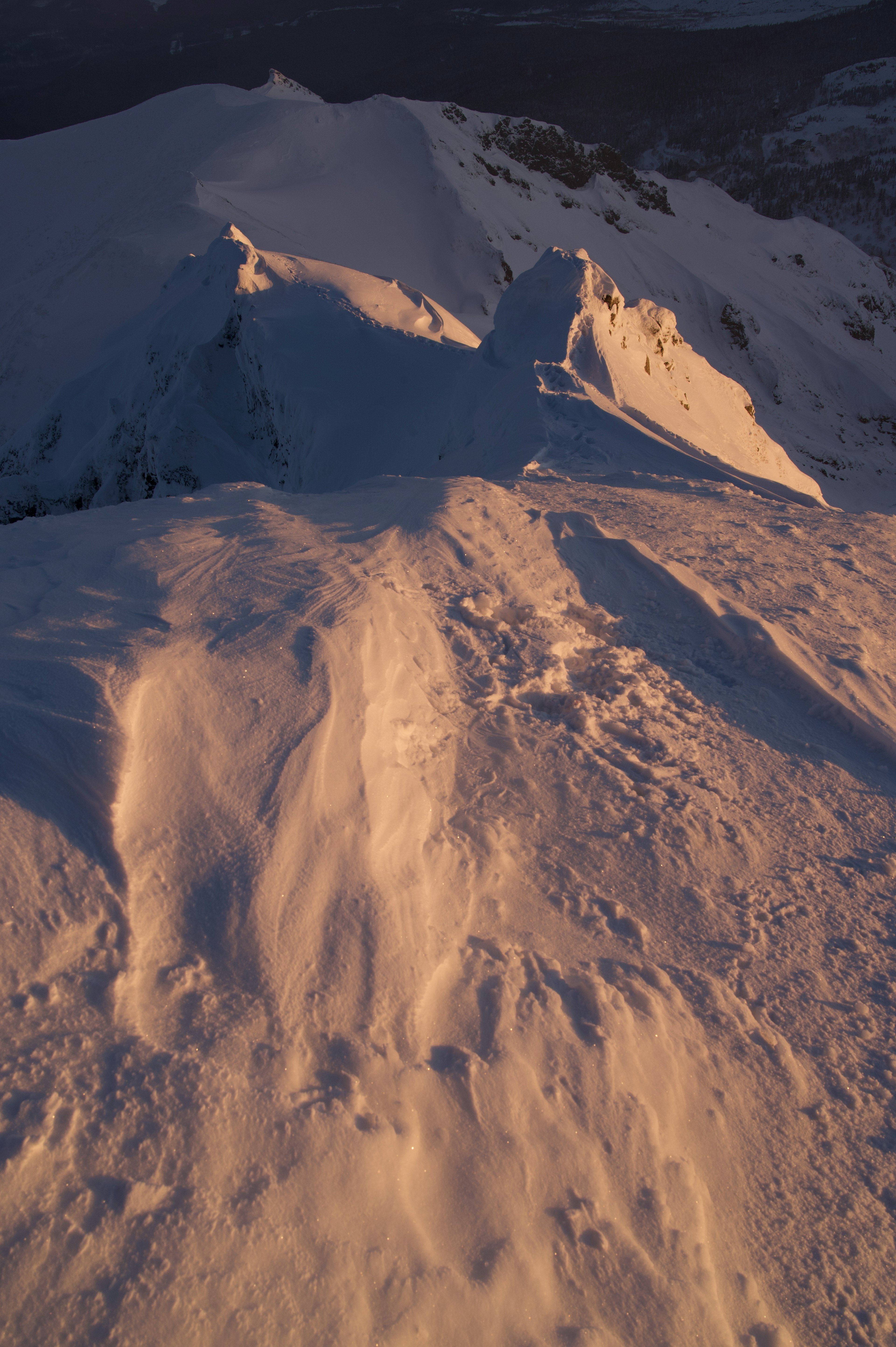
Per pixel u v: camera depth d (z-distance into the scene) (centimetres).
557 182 11094
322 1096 183
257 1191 162
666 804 318
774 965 259
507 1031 212
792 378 9756
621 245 10612
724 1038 231
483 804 304
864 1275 185
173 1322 143
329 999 206
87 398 3222
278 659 302
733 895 285
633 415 1388
